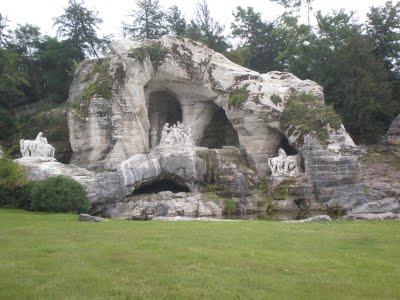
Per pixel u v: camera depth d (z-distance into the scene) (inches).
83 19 2212.1
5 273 370.6
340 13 2042.3
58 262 410.6
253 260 434.6
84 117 1352.1
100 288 338.3
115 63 1396.4
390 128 1727.4
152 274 379.6
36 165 1126.4
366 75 1775.3
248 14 2331.4
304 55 1978.3
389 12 2018.9
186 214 1129.4
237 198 1229.1
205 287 349.4
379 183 1338.6
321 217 857.5
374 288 361.4
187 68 1486.2
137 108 1392.7
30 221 730.2
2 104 1983.3
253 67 2308.1
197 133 1601.9
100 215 1104.2
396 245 527.2
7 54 1951.3
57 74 2174.0
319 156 1293.1
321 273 400.5
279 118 1397.6
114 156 1333.7
